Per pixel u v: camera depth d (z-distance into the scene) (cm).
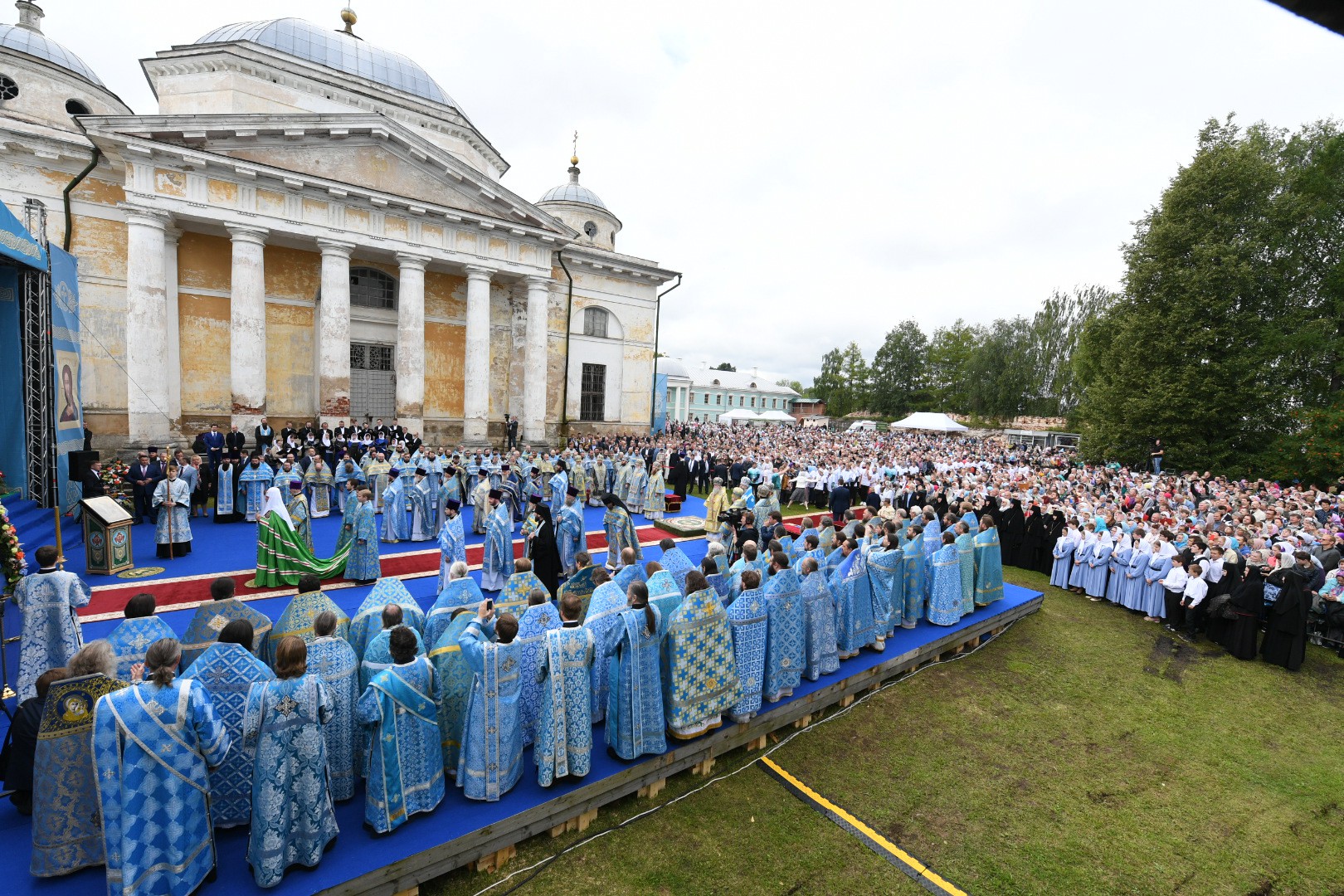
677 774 651
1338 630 1133
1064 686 934
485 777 527
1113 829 621
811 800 632
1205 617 1172
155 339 1823
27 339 1176
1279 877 570
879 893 520
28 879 434
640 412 3356
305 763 439
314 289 2314
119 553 1084
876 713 816
